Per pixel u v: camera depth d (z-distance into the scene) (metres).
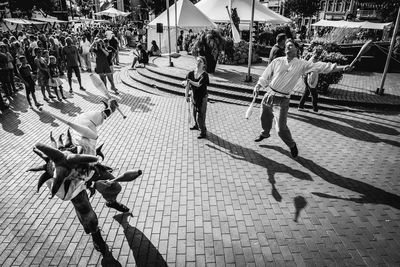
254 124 7.95
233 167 5.77
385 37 26.44
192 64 14.76
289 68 5.34
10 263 3.64
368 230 4.08
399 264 3.53
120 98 10.57
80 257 3.73
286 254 3.70
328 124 7.83
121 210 4.38
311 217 4.35
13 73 11.49
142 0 46.94
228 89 10.43
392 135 7.17
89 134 3.60
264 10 15.38
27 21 28.00
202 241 3.93
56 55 14.49
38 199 4.89
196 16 14.03
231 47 14.13
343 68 4.86
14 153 6.49
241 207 4.60
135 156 6.25
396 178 5.34
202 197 4.86
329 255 3.67
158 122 8.18
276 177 5.40
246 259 3.64
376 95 9.68
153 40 19.02
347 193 4.90
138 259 3.67
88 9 60.66
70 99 10.60
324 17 46.28
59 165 3.11
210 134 7.32
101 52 10.60
